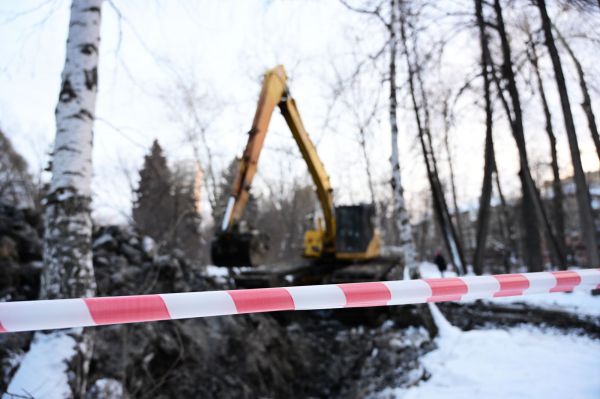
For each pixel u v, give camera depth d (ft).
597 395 11.29
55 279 9.55
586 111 39.37
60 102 10.19
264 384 17.44
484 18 34.99
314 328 26.76
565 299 31.22
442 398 13.10
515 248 93.86
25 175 65.98
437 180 48.08
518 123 36.96
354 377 19.11
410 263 23.59
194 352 16.47
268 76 21.16
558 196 50.55
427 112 41.83
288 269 29.78
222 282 27.71
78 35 10.46
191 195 56.49
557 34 35.37
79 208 9.96
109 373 12.75
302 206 109.60
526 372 14.35
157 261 21.57
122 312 4.32
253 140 20.20
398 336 24.06
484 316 27.55
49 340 9.37
